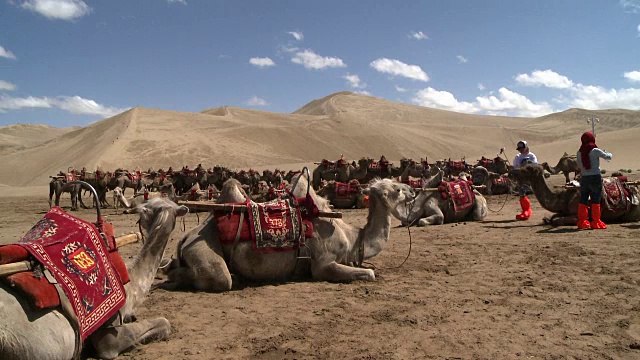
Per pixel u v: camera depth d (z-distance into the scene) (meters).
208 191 23.80
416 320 6.42
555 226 14.05
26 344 4.00
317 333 6.04
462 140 153.25
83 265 4.66
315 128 125.94
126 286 5.50
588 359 5.13
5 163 105.00
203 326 6.30
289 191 8.88
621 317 6.36
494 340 5.70
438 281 8.48
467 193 16.17
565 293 7.48
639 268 8.76
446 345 5.57
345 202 23.69
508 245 11.50
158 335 5.82
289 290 7.95
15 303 4.08
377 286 8.19
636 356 5.18
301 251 8.41
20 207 33.50
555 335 5.81
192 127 117.25
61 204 36.12
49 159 103.88
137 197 19.59
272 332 6.08
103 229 5.38
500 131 174.62
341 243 8.66
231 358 5.32
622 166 60.41
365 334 5.97
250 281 8.42
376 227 9.21
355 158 111.56
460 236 13.16
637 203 13.94
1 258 4.16
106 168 82.25
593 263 9.29
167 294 7.71
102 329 5.23
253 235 7.98
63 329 4.32
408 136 135.50
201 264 7.80
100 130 115.12
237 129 115.81
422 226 15.37
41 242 4.49
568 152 77.25
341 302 7.25
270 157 101.81
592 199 13.06
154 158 90.12
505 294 7.54
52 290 4.30
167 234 5.96
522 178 14.38
